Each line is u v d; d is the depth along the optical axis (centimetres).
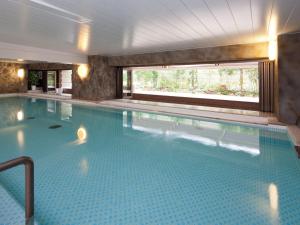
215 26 556
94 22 524
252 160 447
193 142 574
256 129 673
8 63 1838
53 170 390
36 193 308
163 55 1041
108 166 413
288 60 630
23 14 466
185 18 488
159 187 330
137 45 860
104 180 352
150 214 261
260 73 877
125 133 669
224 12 445
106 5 406
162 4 400
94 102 1219
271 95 852
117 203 285
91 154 482
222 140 585
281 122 660
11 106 1216
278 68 645
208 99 1213
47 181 346
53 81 2095
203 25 548
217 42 782
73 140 593
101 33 645
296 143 489
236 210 270
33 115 965
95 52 1113
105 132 682
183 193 312
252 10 430
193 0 379
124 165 419
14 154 475
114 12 446
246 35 661
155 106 1078
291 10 429
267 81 856
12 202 262
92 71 1287
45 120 863
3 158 450
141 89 2078
